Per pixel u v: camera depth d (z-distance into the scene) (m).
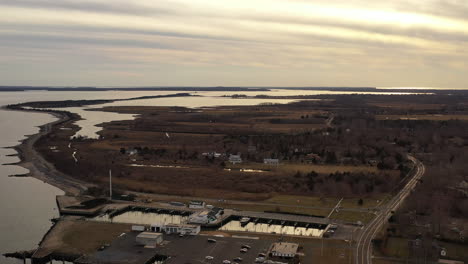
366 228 168.00
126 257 139.88
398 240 154.88
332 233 161.88
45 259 141.75
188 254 142.50
